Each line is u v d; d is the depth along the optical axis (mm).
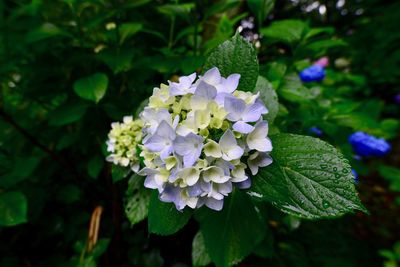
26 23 451
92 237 370
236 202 236
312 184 198
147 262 420
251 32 540
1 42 463
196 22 389
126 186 411
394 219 798
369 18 1197
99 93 341
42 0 459
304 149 210
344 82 819
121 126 306
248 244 230
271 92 264
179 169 188
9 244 457
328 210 190
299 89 368
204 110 193
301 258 460
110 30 403
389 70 1032
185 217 225
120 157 302
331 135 400
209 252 228
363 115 432
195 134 181
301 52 396
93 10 490
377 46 1078
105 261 432
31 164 384
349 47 1082
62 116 383
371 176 974
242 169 198
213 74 212
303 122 368
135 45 481
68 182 483
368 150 417
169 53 383
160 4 529
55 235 475
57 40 438
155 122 212
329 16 1139
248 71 237
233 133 194
